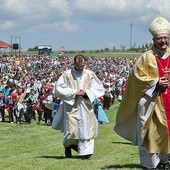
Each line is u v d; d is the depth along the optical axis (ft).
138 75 27.30
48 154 45.50
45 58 286.46
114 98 147.02
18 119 92.94
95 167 32.40
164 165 28.02
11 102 93.45
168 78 27.04
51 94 91.71
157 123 27.20
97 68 237.25
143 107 27.30
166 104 27.09
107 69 236.63
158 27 27.12
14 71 190.80
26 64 237.25
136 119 28.99
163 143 27.07
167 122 26.99
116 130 29.66
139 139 27.76
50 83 120.37
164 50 27.40
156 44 27.40
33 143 62.69
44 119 97.60
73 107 37.76
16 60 245.65
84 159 37.37
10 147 57.62
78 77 37.99
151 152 27.07
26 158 40.96
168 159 28.17
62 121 38.93
